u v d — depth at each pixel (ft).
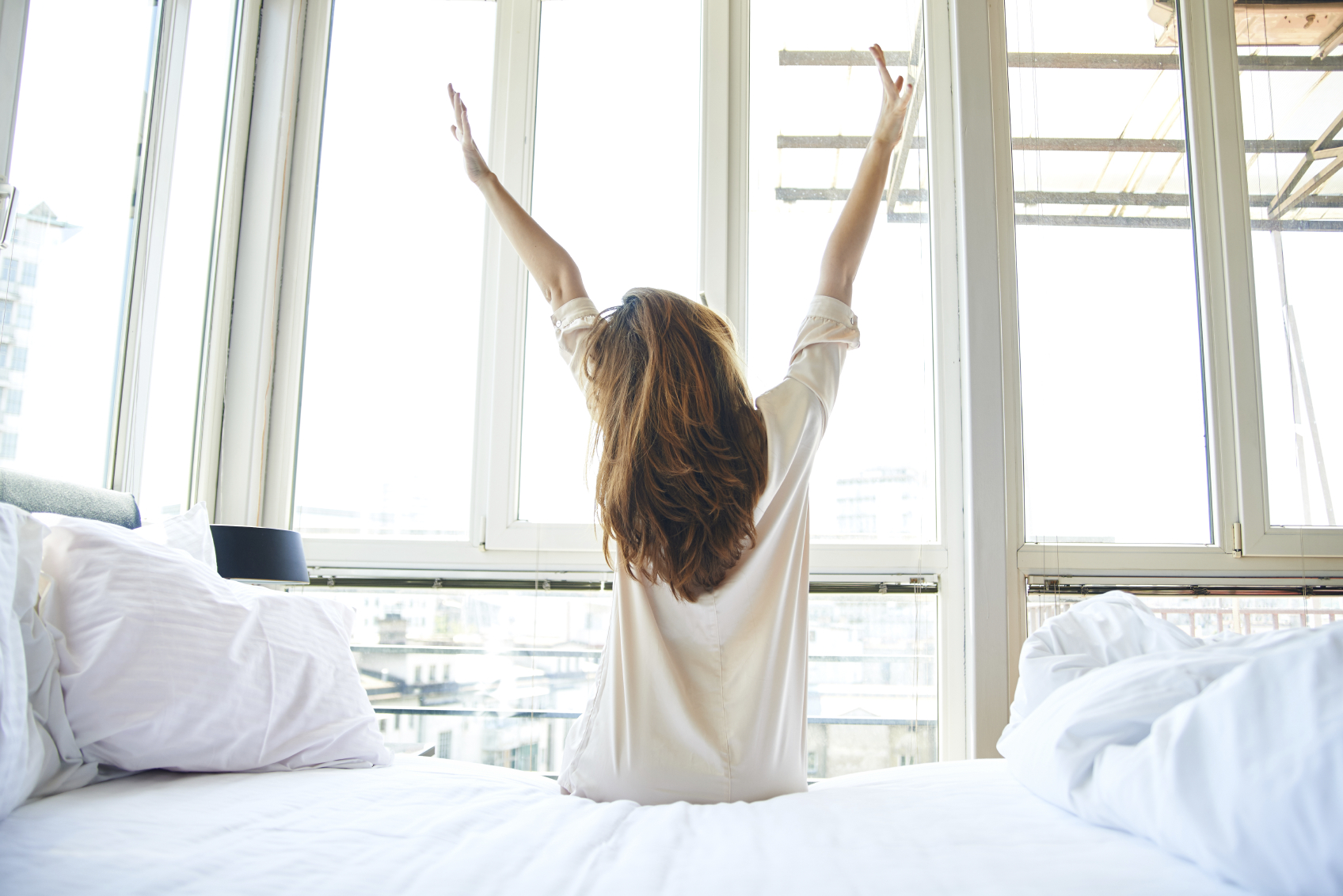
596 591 7.75
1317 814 1.85
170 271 7.38
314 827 2.74
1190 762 2.25
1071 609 4.27
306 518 8.12
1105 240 7.75
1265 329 7.50
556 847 2.54
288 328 8.31
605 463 3.45
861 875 2.26
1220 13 7.88
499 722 7.68
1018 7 8.07
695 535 3.23
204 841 2.57
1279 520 7.29
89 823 2.76
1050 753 2.91
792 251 8.09
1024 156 7.87
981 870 2.28
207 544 5.67
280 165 8.43
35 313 5.77
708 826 2.84
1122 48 8.00
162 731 3.69
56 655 3.64
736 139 8.21
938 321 7.84
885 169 4.04
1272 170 7.70
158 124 6.98
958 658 7.42
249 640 4.16
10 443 5.59
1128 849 2.43
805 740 3.75
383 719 7.73
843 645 7.54
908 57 8.30
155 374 7.18
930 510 7.73
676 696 3.40
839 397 7.88
